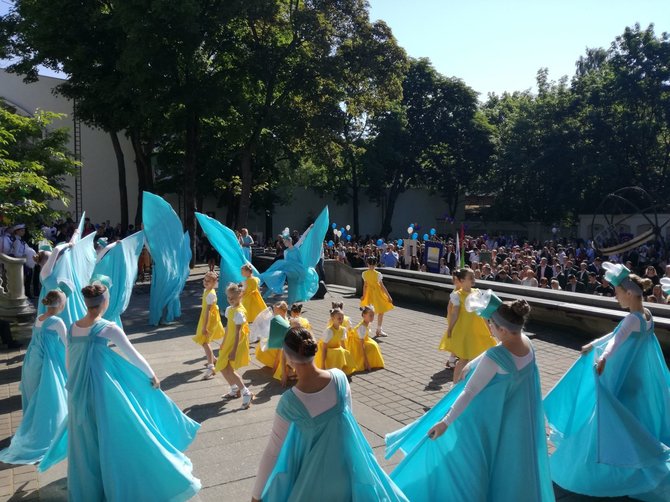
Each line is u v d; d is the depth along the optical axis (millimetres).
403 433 4199
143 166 28625
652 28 35812
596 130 37062
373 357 8164
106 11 21188
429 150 47094
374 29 22969
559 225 41500
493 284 12891
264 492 3072
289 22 21922
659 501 4203
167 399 4422
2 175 10211
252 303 10492
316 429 2986
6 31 25109
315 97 22609
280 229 44969
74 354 4016
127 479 3873
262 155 28891
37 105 32750
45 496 4504
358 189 45344
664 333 8625
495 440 3535
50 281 6641
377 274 10438
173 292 12086
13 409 6582
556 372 7969
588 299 10500
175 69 19703
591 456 4312
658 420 4617
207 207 39719
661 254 22141
